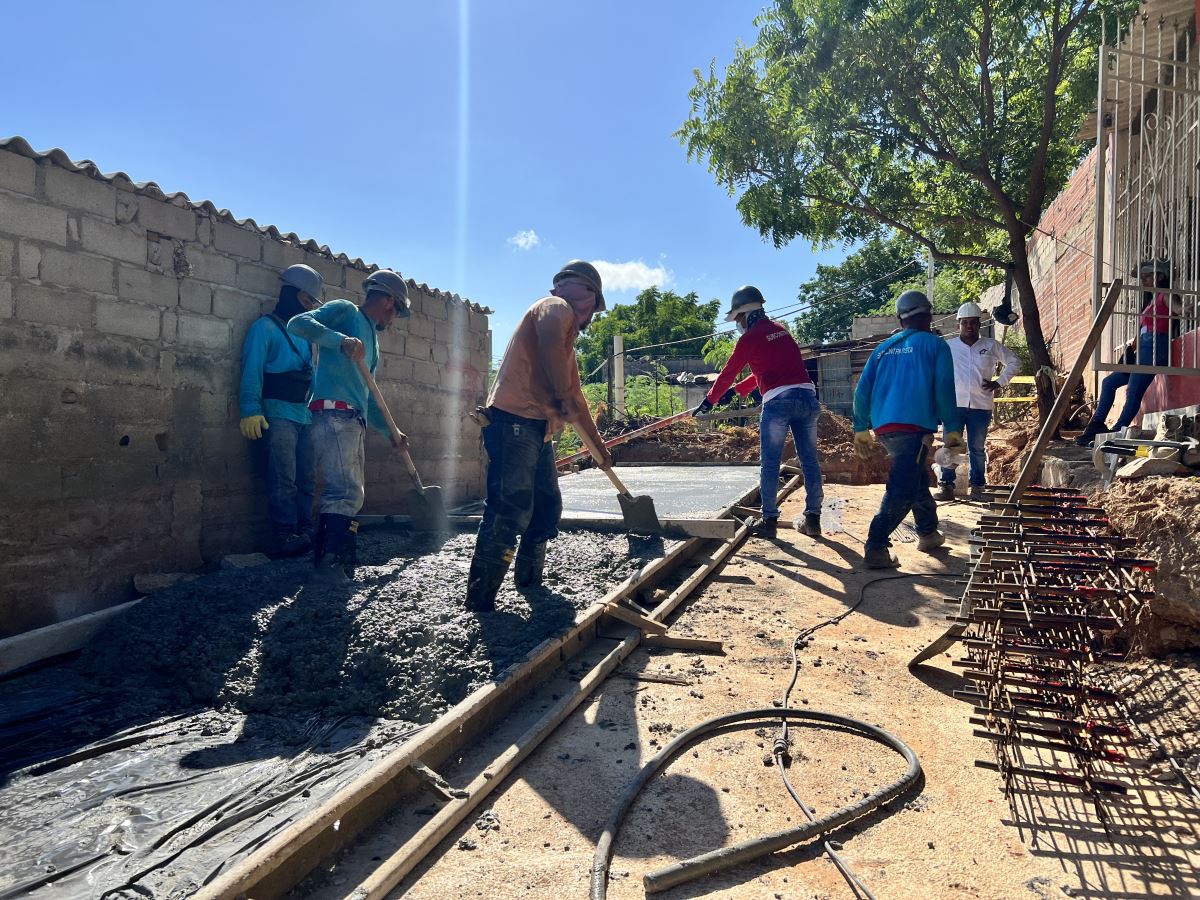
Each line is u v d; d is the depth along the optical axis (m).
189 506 4.76
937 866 2.11
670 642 3.93
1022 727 2.71
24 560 3.80
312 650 3.40
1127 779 2.59
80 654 3.78
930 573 5.32
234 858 2.06
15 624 3.76
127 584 4.35
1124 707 3.08
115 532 4.27
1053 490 3.21
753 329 6.24
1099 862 2.13
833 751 2.80
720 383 6.48
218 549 4.98
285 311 5.30
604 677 3.48
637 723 3.03
